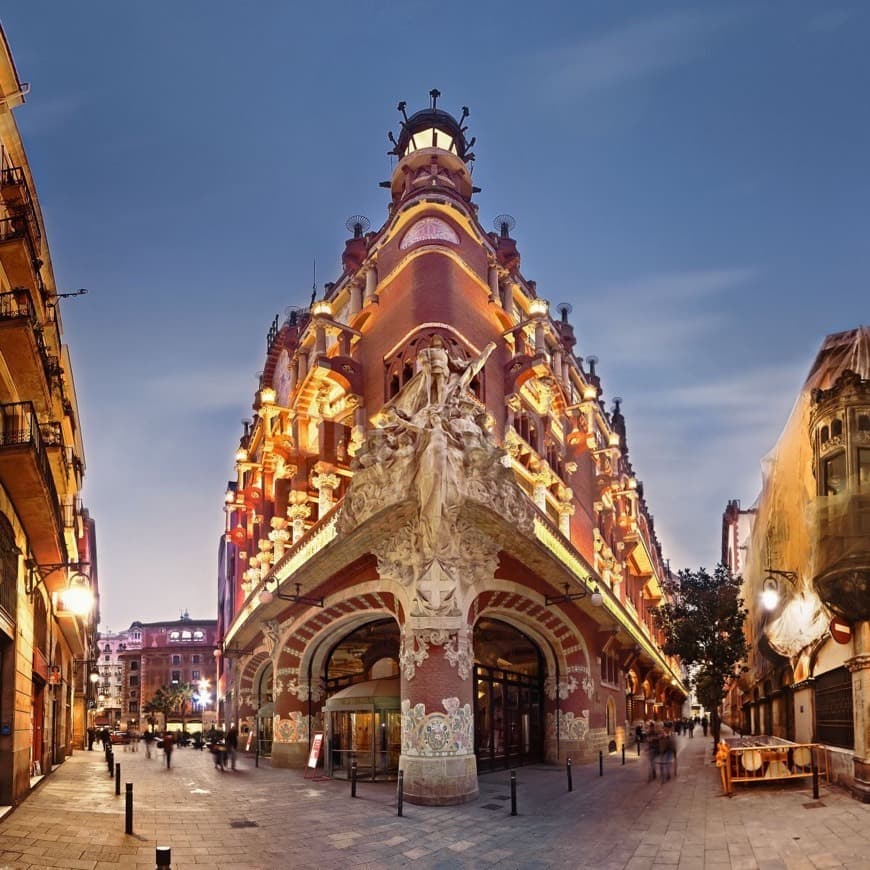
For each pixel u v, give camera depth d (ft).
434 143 118.11
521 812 58.85
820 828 46.11
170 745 99.04
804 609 75.20
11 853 39.96
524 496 79.56
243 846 45.14
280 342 147.02
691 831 49.29
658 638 203.21
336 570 82.94
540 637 98.43
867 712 54.80
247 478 142.10
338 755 86.33
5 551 52.90
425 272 91.61
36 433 54.24
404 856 44.32
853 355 61.87
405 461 72.54
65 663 124.26
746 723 156.97
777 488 87.81
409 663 69.72
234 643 141.08
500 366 98.68
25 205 55.62
